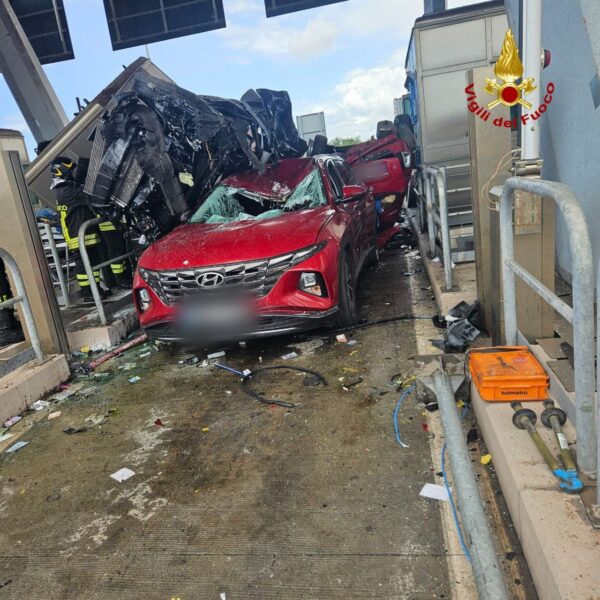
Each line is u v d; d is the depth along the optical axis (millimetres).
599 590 1644
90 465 3395
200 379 4512
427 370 3676
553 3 4641
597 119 3938
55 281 8156
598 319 1744
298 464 3102
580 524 1921
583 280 1949
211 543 2551
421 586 2160
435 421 3357
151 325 4738
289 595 2201
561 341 3199
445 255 4887
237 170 6758
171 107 6094
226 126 6527
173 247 4844
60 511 2955
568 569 1735
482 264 4094
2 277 5539
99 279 6707
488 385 2836
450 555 2299
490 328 4168
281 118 9672
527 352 3094
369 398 3768
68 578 2447
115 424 3910
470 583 2143
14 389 4246
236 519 2697
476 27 6660
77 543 2674
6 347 5090
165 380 4594
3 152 4574
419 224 8531
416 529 2475
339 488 2840
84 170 6492
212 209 5770
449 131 6938
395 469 2941
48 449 3670
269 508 2752
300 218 4973
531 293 3266
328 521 2600
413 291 6211
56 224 8117
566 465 2164
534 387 2791
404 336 4805
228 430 3598
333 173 6121
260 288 4395
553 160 4953
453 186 6543
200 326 4512
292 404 3836
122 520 2807
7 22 13156
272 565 2369
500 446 2490
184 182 6074
